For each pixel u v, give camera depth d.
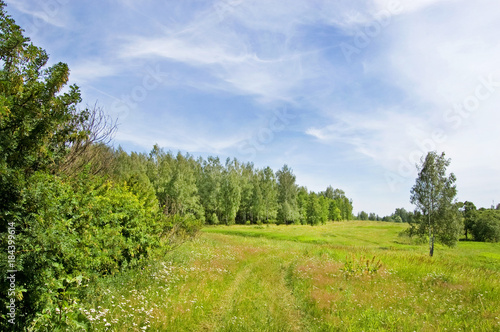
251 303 9.20
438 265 16.75
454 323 7.61
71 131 6.91
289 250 24.28
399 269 14.80
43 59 6.29
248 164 90.50
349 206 146.25
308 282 12.19
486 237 61.34
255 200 75.44
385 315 8.16
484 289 10.98
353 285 11.82
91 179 10.75
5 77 5.24
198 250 17.89
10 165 5.41
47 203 5.37
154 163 64.38
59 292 5.79
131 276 10.15
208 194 71.25
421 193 31.05
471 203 73.81
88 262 7.61
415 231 32.03
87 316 6.10
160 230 14.26
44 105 5.89
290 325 7.59
